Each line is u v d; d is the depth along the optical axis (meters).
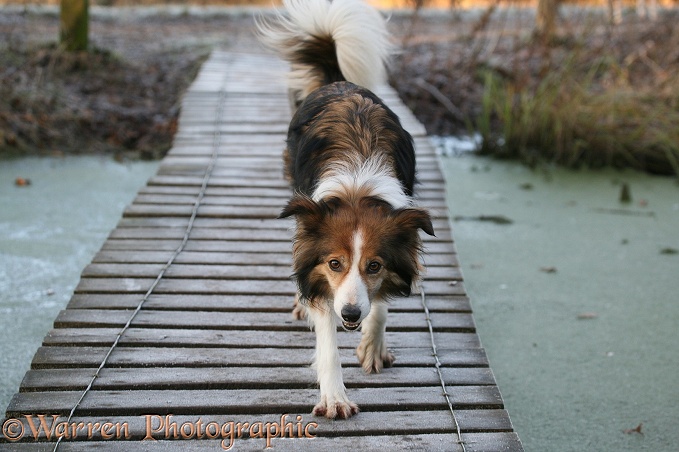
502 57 12.34
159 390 3.41
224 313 4.12
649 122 9.47
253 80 10.31
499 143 9.76
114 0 19.52
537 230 7.02
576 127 9.16
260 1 21.00
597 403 4.29
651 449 3.85
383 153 3.65
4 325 4.81
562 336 5.07
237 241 5.13
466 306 4.30
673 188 8.41
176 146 7.29
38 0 12.65
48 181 7.64
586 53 12.17
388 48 5.36
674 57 11.91
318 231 3.18
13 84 9.36
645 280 5.96
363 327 3.61
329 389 3.26
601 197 8.03
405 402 3.37
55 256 5.89
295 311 4.05
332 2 4.76
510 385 4.48
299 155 3.97
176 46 13.55
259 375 3.53
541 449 3.87
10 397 4.04
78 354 3.64
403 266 3.24
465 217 7.29
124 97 10.15
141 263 4.71
